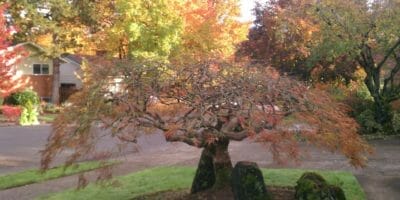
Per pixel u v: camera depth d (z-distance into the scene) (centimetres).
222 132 660
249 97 621
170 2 2855
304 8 1691
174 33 2847
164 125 645
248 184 637
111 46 3094
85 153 660
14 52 1609
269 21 2144
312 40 1667
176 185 877
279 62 2025
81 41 3481
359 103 1739
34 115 2566
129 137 634
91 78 698
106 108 644
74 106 674
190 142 659
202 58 717
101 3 3459
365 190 841
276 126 621
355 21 1538
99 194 834
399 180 913
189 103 650
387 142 1470
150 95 652
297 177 911
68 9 3256
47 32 3484
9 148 1537
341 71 1930
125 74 676
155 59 732
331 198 608
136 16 2878
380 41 1564
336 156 1181
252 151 1330
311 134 631
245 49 2309
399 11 1492
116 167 1076
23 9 3278
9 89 1563
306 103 644
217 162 724
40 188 923
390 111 1666
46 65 3975
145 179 945
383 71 1884
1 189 922
